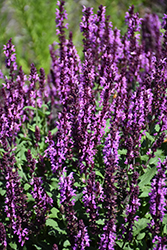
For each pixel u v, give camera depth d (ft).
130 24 5.93
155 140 5.76
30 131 6.36
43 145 6.11
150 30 5.89
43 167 5.71
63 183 5.12
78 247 5.08
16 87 5.97
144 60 5.80
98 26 5.98
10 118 5.86
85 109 5.40
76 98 5.46
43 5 12.52
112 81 5.59
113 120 5.54
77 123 5.46
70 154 5.55
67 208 5.15
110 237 5.09
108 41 5.97
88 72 5.56
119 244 5.31
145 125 5.66
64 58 5.83
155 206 5.06
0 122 5.67
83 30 5.94
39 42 11.19
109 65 5.65
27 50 11.19
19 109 5.93
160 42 5.83
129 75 5.86
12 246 5.40
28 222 5.38
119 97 5.53
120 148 5.69
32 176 5.59
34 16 12.16
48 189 5.55
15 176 5.28
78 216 5.47
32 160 5.54
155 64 5.68
